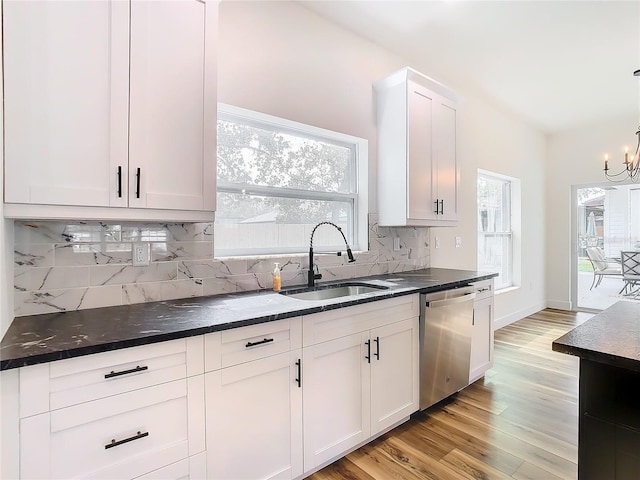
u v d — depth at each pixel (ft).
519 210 15.79
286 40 7.51
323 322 5.51
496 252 15.15
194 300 5.83
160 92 4.83
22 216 3.92
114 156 4.47
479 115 13.23
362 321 6.10
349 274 8.62
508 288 15.46
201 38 5.22
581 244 17.25
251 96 6.95
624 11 7.85
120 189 4.51
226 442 4.46
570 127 16.66
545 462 5.92
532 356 11.13
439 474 5.62
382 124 9.16
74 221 5.02
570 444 6.45
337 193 8.86
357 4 7.69
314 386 5.41
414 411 7.15
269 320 4.75
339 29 8.52
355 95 8.84
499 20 8.22
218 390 4.38
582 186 17.06
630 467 3.34
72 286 5.01
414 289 7.04
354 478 5.54
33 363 3.18
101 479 3.58
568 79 11.44
